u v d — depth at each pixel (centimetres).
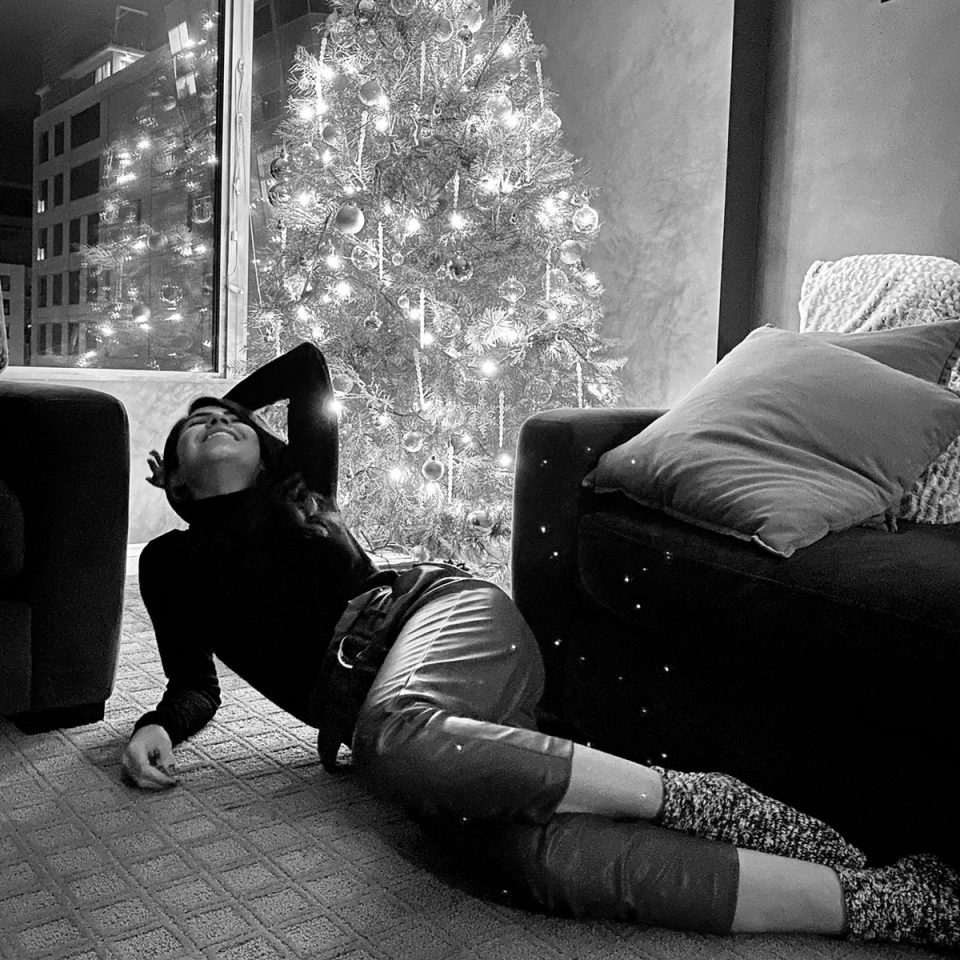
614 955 117
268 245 316
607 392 294
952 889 118
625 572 165
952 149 247
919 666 121
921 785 123
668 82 324
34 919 120
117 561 186
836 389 169
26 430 176
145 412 325
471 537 277
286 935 118
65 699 182
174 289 346
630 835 118
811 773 137
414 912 124
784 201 298
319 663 151
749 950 119
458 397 273
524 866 117
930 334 185
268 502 156
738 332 310
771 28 300
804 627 134
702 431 170
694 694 154
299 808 153
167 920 121
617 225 347
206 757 172
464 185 279
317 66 284
